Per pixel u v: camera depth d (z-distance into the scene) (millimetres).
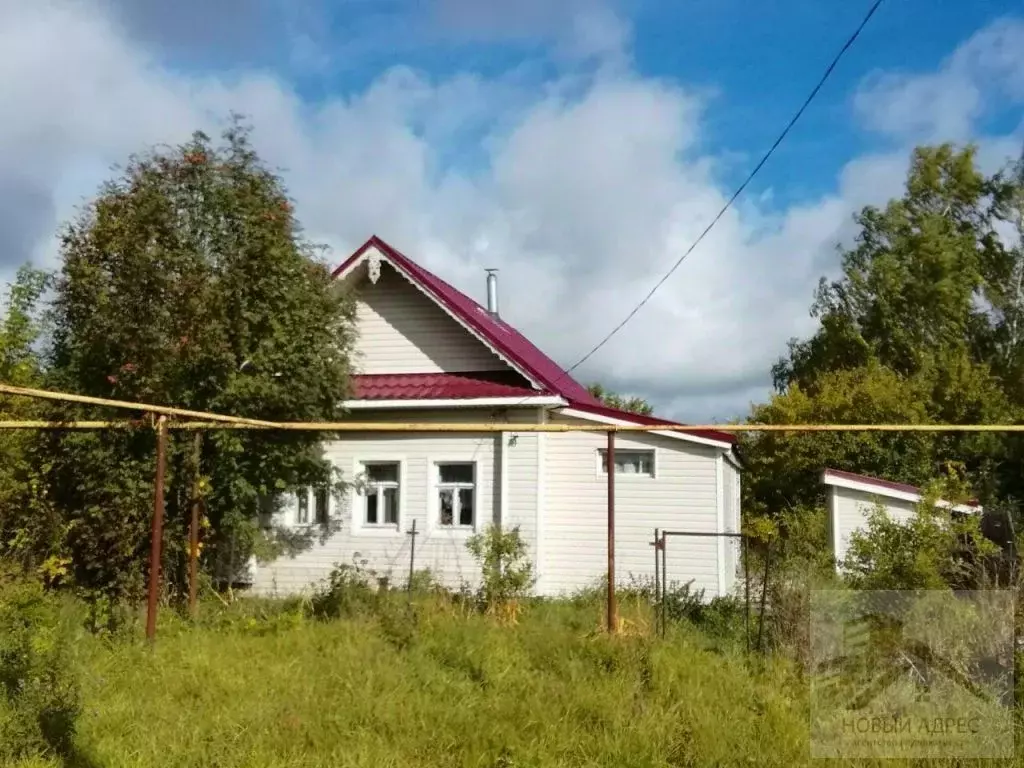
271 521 16594
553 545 16000
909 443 23594
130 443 12219
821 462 23656
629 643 9297
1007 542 8828
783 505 24328
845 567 9609
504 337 19047
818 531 15859
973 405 25234
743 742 6711
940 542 8766
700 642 9930
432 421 16391
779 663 8711
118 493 12086
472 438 16219
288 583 16453
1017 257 34281
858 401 24859
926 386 26406
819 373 31469
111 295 12086
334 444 16719
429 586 13758
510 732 6793
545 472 16125
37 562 12055
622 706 7398
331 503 16641
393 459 16484
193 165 12562
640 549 15766
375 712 7184
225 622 11172
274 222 12828
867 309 35500
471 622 10352
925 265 34438
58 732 6512
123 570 12234
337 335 14180
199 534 13055
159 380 12078
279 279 12914
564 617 11391
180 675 8305
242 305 12531
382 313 17656
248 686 7996
